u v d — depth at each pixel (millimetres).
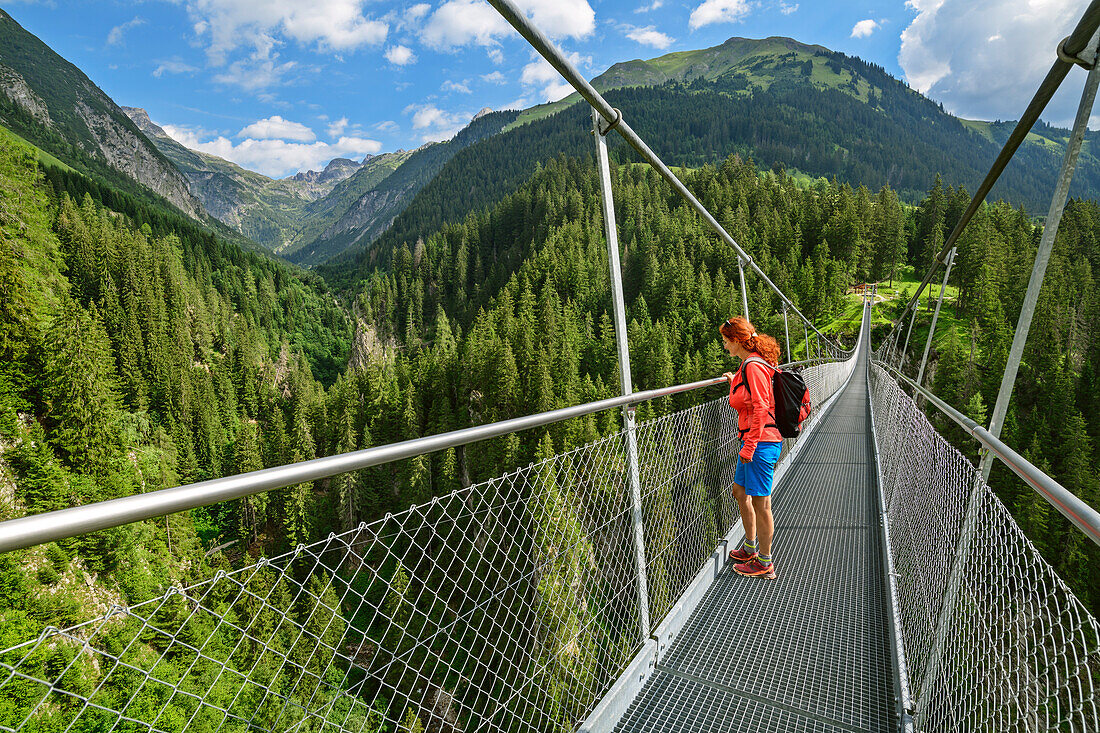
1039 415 42875
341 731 997
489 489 1481
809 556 3688
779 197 103688
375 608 1114
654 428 2629
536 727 1662
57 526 764
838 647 2654
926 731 1920
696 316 65438
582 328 74250
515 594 1593
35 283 50688
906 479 3100
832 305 70312
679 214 95812
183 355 73938
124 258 73375
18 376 37625
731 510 3912
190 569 20547
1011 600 1182
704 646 2693
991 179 2973
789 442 6270
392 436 55438
